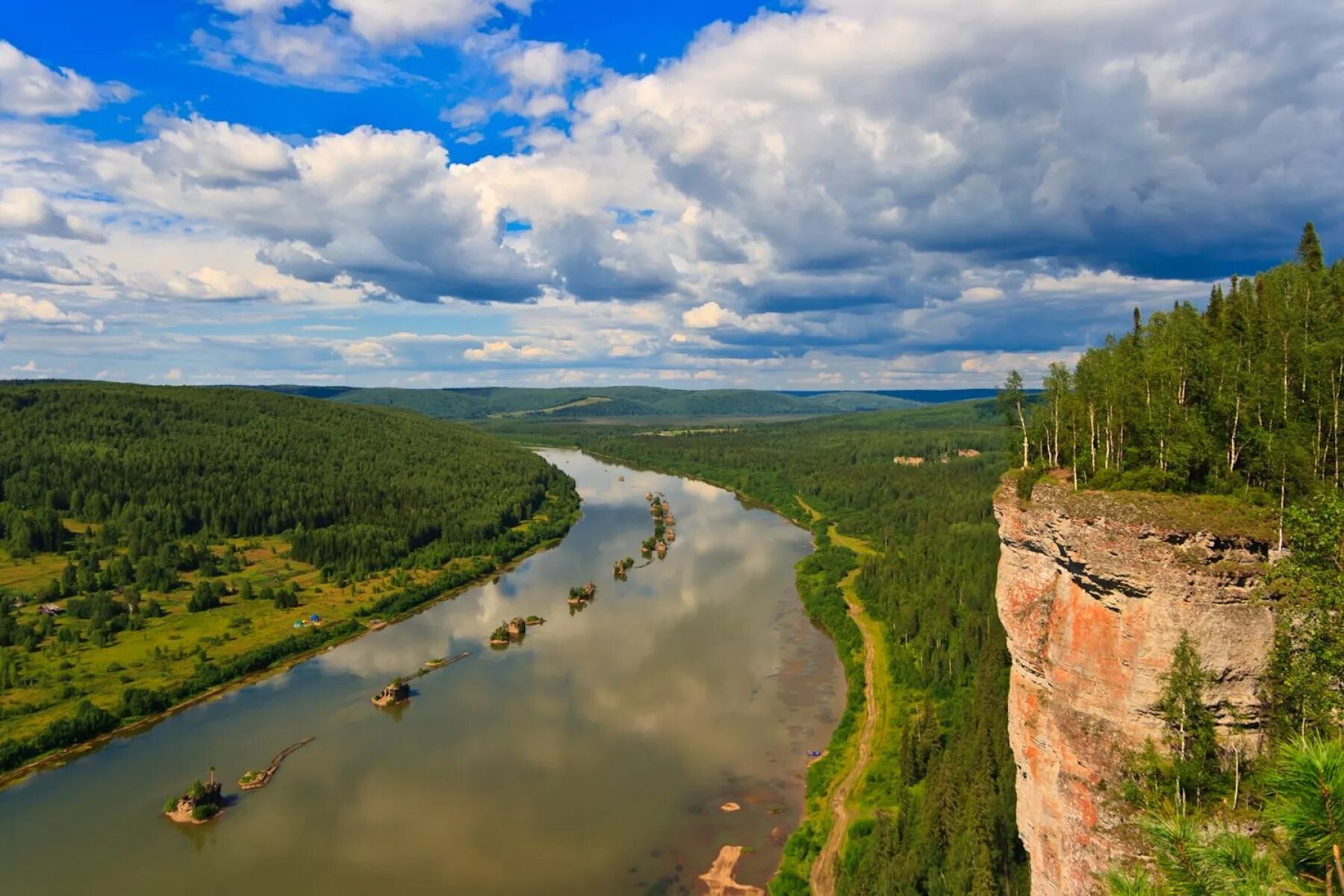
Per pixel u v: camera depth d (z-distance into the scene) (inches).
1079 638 1604.3
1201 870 611.8
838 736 3432.6
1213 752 1440.7
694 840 2797.7
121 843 2871.6
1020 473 1964.8
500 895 2551.7
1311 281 2349.9
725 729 3612.2
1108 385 2090.3
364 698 4106.8
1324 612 1338.6
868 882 2285.9
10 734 3644.2
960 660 3823.8
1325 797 536.7
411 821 2950.3
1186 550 1460.4
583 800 3058.6
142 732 3777.1
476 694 4084.6
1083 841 1574.8
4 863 2763.3
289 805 3090.6
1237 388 1830.7
